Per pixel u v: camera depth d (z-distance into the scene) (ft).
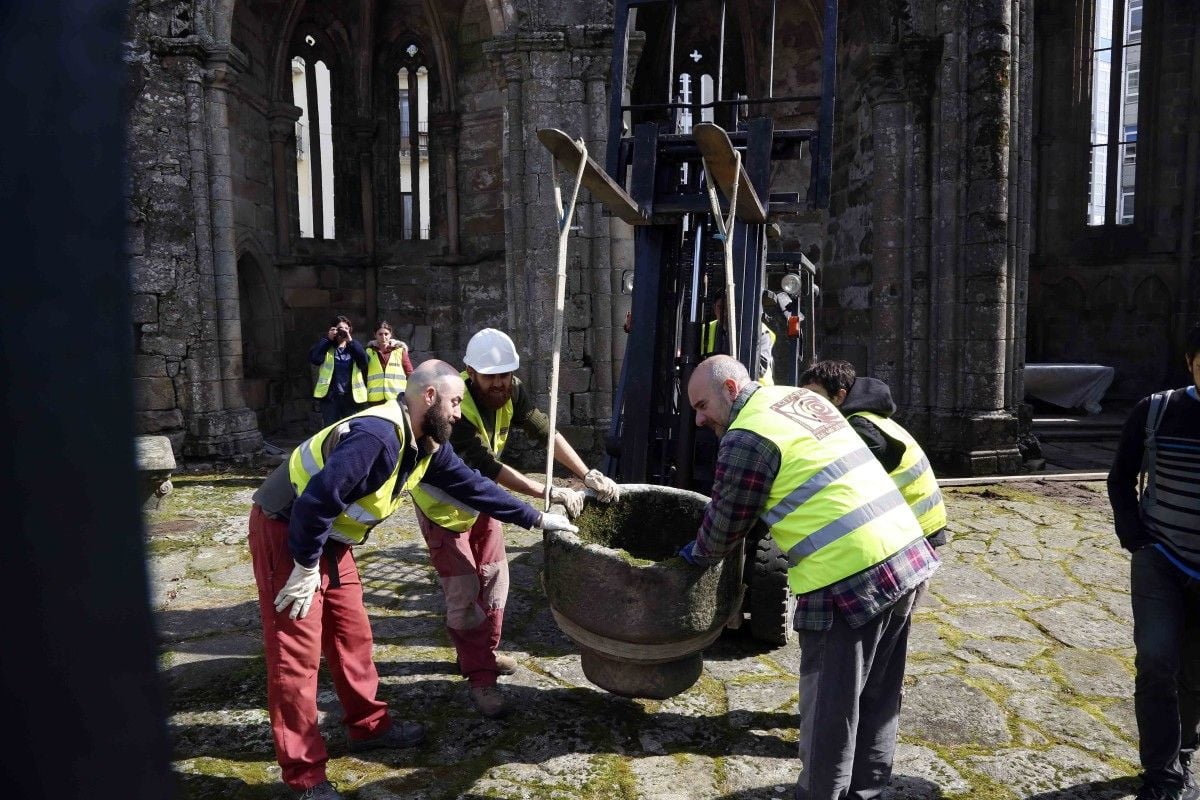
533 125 28.76
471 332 41.93
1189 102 47.32
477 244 41.47
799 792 7.77
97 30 1.48
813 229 40.37
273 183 39.01
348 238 42.19
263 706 11.30
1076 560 18.29
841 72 37.22
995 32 27.96
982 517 22.33
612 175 14.39
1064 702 11.49
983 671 12.47
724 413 8.57
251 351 38.60
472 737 10.50
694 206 13.26
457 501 9.81
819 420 8.07
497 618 11.60
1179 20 47.09
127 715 1.55
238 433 30.66
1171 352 48.49
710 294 16.51
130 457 1.51
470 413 11.08
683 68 43.47
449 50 40.70
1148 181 48.44
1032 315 50.75
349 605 9.57
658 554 11.07
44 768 1.49
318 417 41.01
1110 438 38.50
